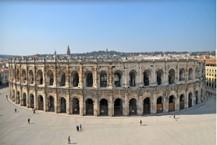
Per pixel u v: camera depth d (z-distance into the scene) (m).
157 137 62.88
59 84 88.81
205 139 60.38
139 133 66.31
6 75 165.12
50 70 89.75
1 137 64.06
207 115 84.06
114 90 83.88
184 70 95.88
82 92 85.06
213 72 142.00
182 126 71.75
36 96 93.56
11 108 96.69
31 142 60.59
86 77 86.44
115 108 87.50
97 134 66.31
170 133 65.81
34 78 93.38
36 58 102.38
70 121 79.12
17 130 70.00
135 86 85.94
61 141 61.31
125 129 70.06
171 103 92.38
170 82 94.69
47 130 70.12
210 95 124.00
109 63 83.75
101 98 84.75
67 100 87.25
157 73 91.81
